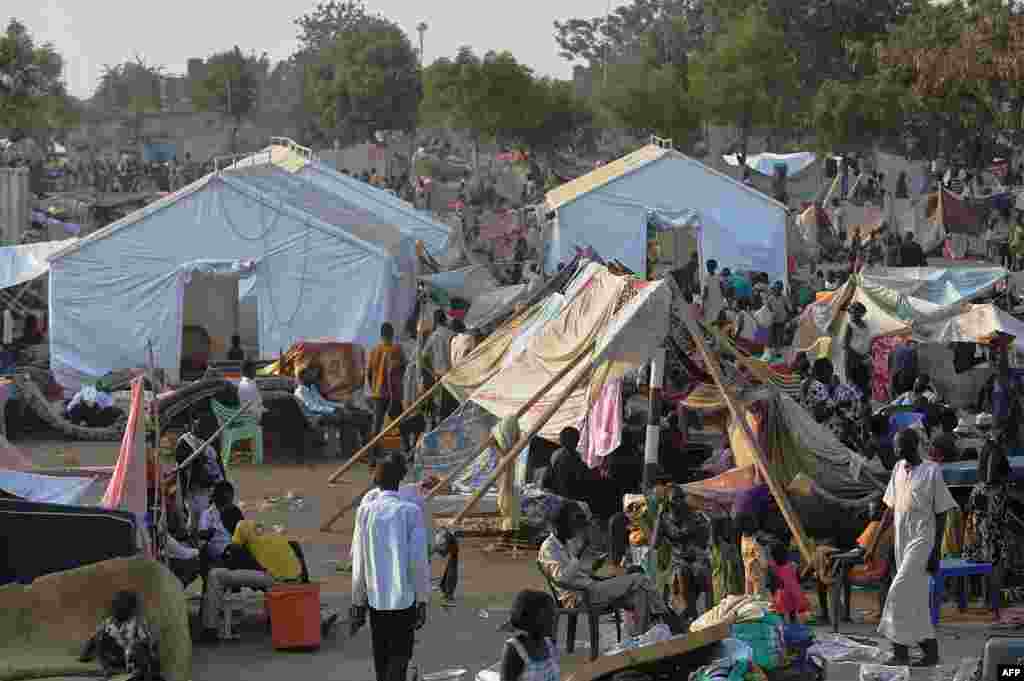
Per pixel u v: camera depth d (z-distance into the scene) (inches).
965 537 558.3
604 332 678.5
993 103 2178.9
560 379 695.7
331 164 3191.4
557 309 784.3
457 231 1644.9
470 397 751.1
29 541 478.0
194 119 4628.4
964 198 2018.9
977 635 524.1
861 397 782.5
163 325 1172.5
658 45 4200.3
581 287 764.0
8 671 426.3
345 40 4094.5
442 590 580.7
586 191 1540.4
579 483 659.4
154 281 1171.9
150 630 439.5
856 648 499.5
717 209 1560.0
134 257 1170.0
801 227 1967.3
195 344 1258.0
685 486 639.1
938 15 2506.2
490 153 3924.7
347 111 3969.0
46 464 852.6
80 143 4613.7
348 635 528.1
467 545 677.9
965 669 428.1
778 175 2598.4
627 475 661.3
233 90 4598.9
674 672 392.5
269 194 1219.9
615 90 3046.3
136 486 511.2
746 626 418.9
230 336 1318.9
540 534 666.8
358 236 1210.6
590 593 478.9
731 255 1556.3
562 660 485.7
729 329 1159.0
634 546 537.0
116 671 428.5
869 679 458.3
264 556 529.0
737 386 681.0
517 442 651.5
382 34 4042.8
